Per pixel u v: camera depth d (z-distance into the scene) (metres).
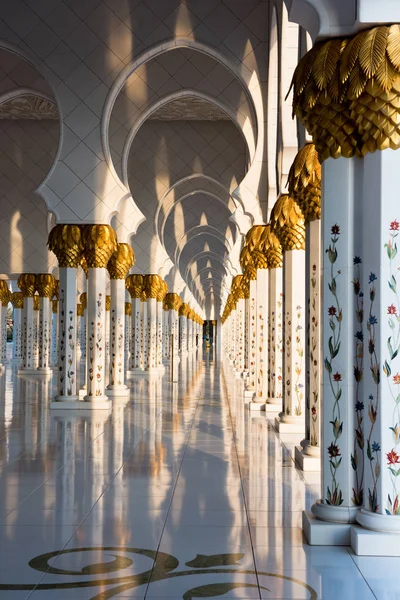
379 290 4.36
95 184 11.44
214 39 10.88
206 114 17.89
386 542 4.16
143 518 5.00
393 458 4.30
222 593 3.49
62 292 11.99
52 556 4.09
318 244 6.99
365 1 4.29
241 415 11.40
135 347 21.67
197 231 25.48
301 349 9.34
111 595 3.45
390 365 4.33
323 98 4.55
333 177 4.70
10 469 6.79
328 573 3.82
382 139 4.36
